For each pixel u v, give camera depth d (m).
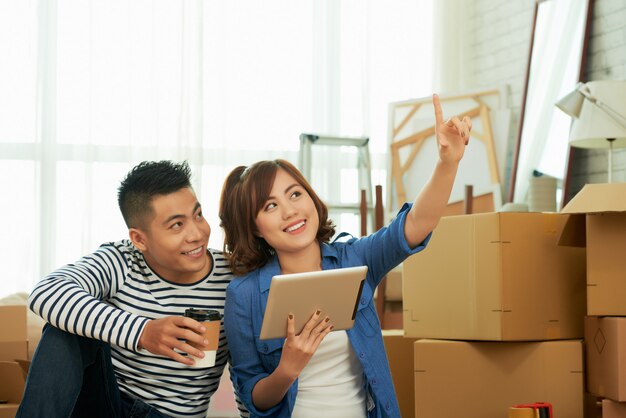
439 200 1.71
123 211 1.91
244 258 1.88
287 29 5.10
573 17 4.20
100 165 4.85
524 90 4.53
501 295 2.22
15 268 4.71
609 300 2.16
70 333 1.75
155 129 4.91
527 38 4.72
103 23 4.88
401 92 5.21
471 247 2.30
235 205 1.89
